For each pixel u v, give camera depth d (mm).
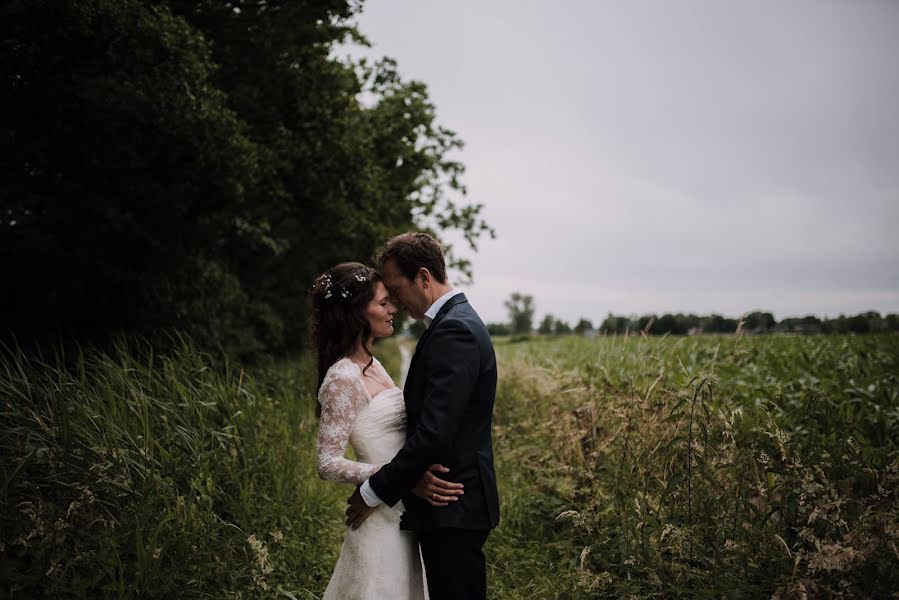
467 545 2293
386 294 2656
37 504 2637
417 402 2363
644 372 4879
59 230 7227
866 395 5055
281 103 8234
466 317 2365
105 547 2654
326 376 2549
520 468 5172
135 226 7336
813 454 2930
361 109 12000
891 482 2576
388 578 2422
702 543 2928
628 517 3285
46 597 2426
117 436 3166
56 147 6117
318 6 7941
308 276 13141
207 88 6121
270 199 8945
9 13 4754
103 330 6988
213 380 4449
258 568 3080
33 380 3393
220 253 9805
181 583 2799
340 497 4801
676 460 3455
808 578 2432
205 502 3367
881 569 2324
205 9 7383
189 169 6578
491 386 2391
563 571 3412
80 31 5027
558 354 11031
